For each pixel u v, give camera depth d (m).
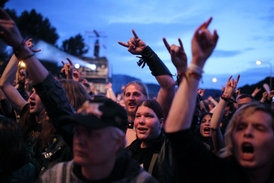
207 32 1.82
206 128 4.54
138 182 1.89
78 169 1.97
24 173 2.24
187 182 1.96
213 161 1.96
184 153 1.88
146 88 4.00
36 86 2.24
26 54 2.14
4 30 2.04
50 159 2.73
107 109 1.88
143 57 2.91
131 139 3.61
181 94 1.85
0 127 2.18
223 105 3.31
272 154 1.87
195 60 1.85
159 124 2.98
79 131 1.88
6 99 3.94
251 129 1.86
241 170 1.95
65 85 3.03
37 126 3.50
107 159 1.86
